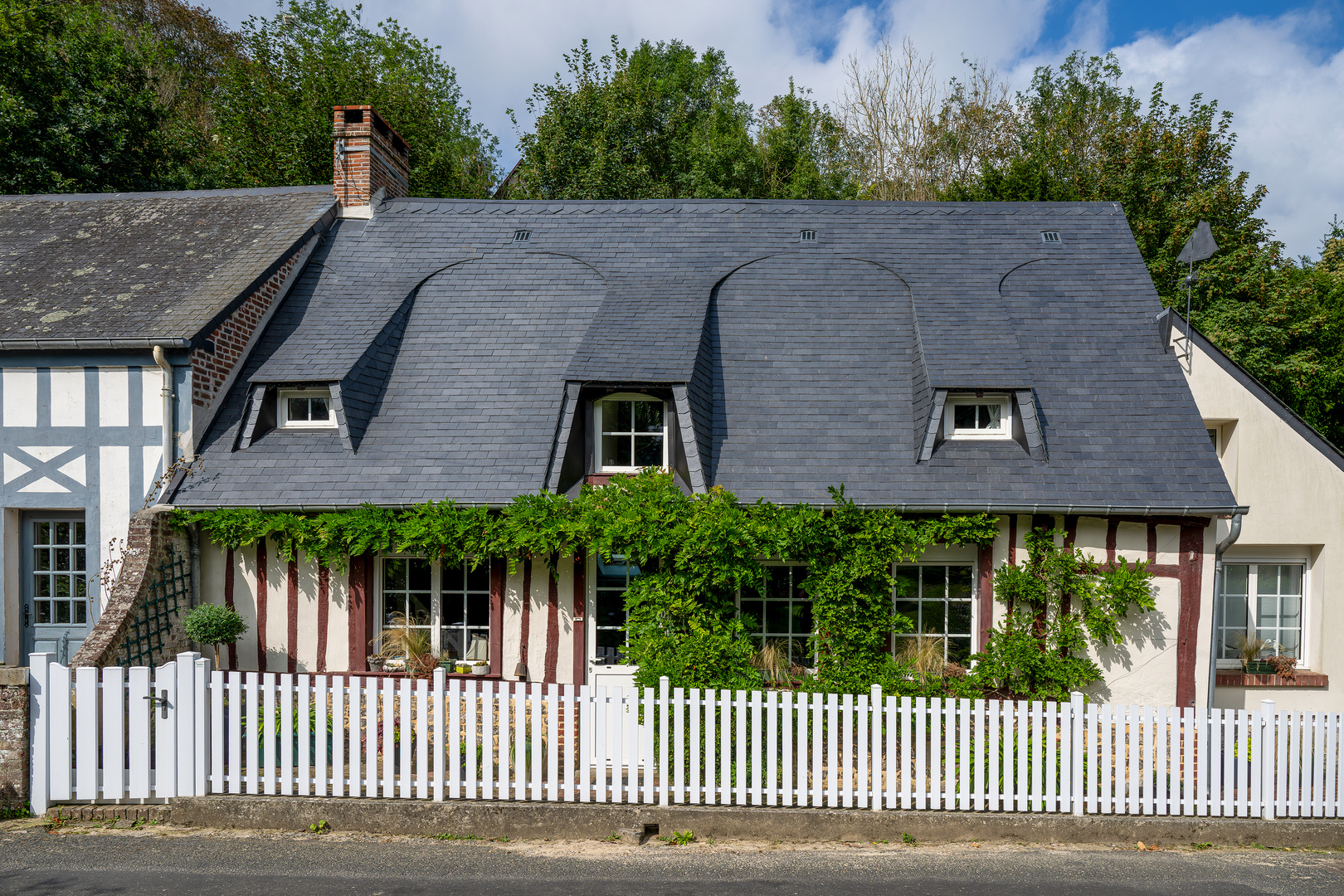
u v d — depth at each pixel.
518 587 9.09
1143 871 5.62
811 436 9.55
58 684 6.23
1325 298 18.84
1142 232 19.05
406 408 9.91
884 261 11.91
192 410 9.34
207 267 10.94
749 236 12.45
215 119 24.61
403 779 6.30
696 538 8.33
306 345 10.30
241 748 6.95
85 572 9.63
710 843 6.07
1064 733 6.30
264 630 9.12
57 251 11.45
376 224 12.70
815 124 28.64
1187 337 10.39
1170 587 8.77
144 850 5.70
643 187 23.55
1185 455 9.10
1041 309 11.05
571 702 6.36
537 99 23.78
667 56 30.73
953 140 26.89
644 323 10.43
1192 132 20.06
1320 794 6.23
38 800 6.20
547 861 5.67
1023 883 5.39
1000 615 8.91
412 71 26.14
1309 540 10.31
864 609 8.72
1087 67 27.00
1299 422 10.30
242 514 8.84
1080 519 8.85
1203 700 8.76
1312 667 10.41
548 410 9.80
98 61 18.03
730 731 6.38
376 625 9.29
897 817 6.17
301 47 22.80
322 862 5.57
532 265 11.96
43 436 9.38
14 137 16.30
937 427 9.34
